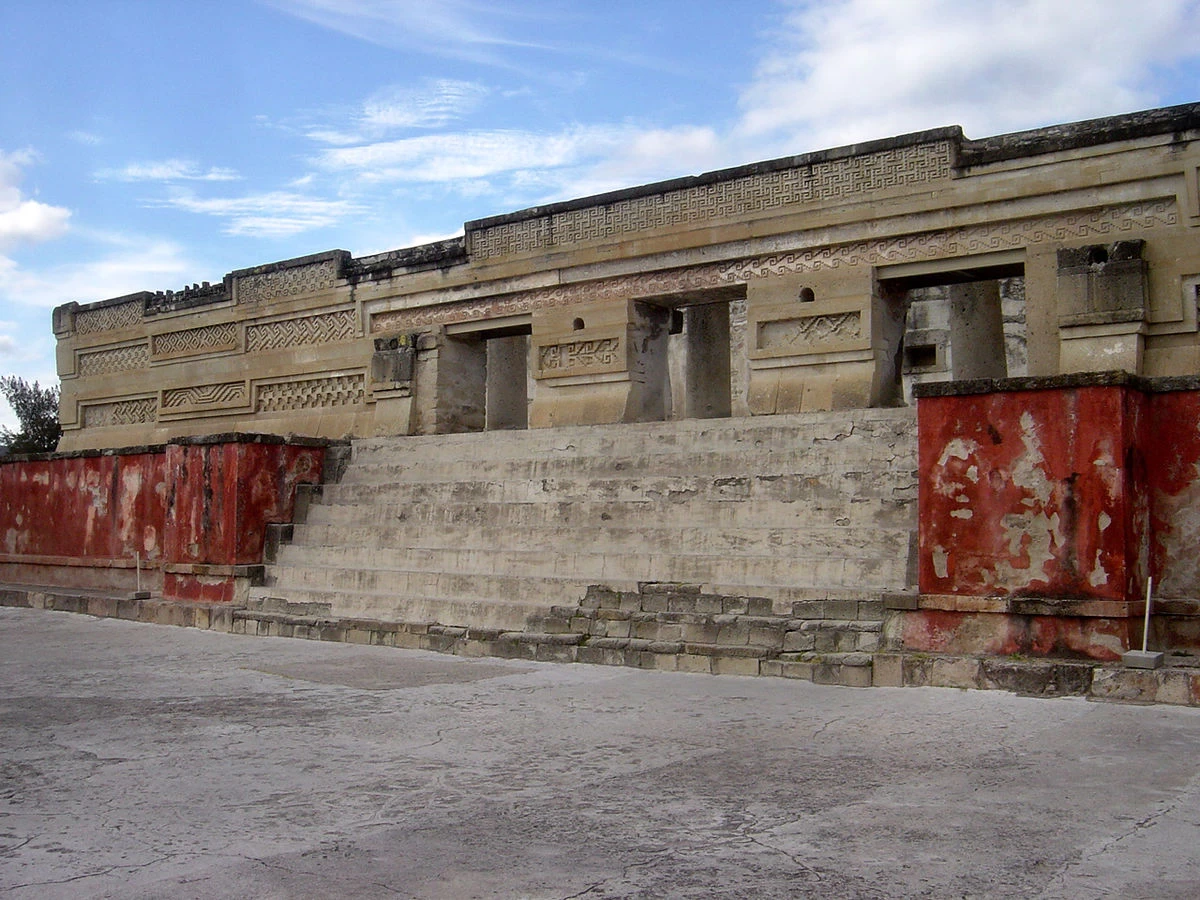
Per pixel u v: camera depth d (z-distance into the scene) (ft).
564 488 34.12
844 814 13.83
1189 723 18.56
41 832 13.74
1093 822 13.30
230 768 16.85
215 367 57.11
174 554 39.47
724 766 16.39
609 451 36.42
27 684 24.98
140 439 60.18
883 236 37.99
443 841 13.10
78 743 18.72
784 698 21.63
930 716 19.54
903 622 23.72
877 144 38.04
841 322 38.86
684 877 11.73
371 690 23.50
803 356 39.47
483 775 16.20
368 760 17.22
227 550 37.52
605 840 13.03
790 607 25.88
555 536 31.94
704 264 41.78
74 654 30.09
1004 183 35.78
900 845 12.61
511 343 52.90
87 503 46.44
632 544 30.48
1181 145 32.91
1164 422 23.03
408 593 32.71
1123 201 33.86
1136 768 15.70
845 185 38.73
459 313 48.42
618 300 43.68
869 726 18.89
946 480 23.58
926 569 23.65
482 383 50.57
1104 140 34.14
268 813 14.42
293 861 12.46
